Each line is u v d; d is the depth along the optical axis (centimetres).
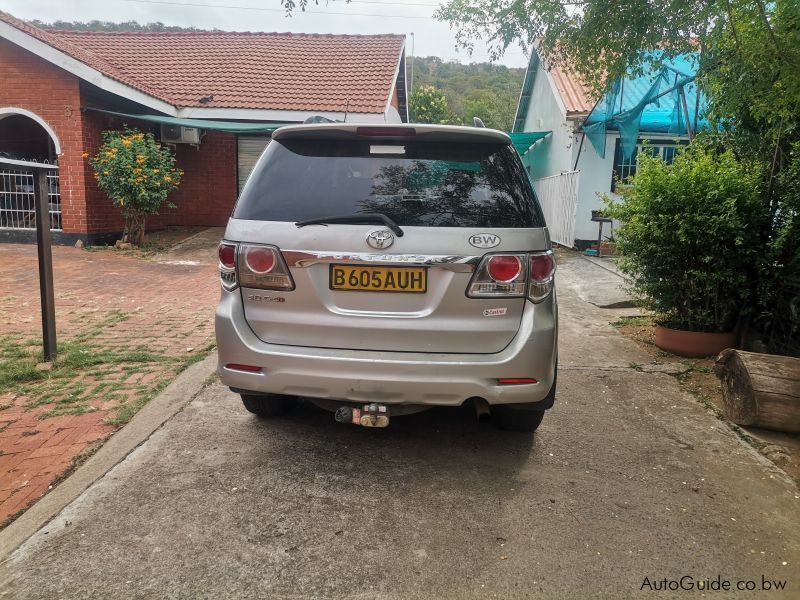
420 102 3353
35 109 1095
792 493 317
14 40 1023
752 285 516
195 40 1628
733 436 384
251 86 1355
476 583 241
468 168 311
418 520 283
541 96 1605
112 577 240
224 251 311
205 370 474
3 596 229
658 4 386
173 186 1154
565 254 1166
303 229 296
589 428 392
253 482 313
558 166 1370
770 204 504
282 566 249
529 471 333
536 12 412
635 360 536
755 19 372
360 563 252
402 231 289
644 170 553
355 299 296
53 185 1157
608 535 275
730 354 409
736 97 428
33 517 279
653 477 330
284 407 386
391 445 361
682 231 506
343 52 1561
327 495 303
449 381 291
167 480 312
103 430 371
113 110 1202
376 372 291
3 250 1041
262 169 319
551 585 241
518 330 298
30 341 549
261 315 306
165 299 747
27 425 377
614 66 426
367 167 310
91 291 780
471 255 289
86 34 1644
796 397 375
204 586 236
